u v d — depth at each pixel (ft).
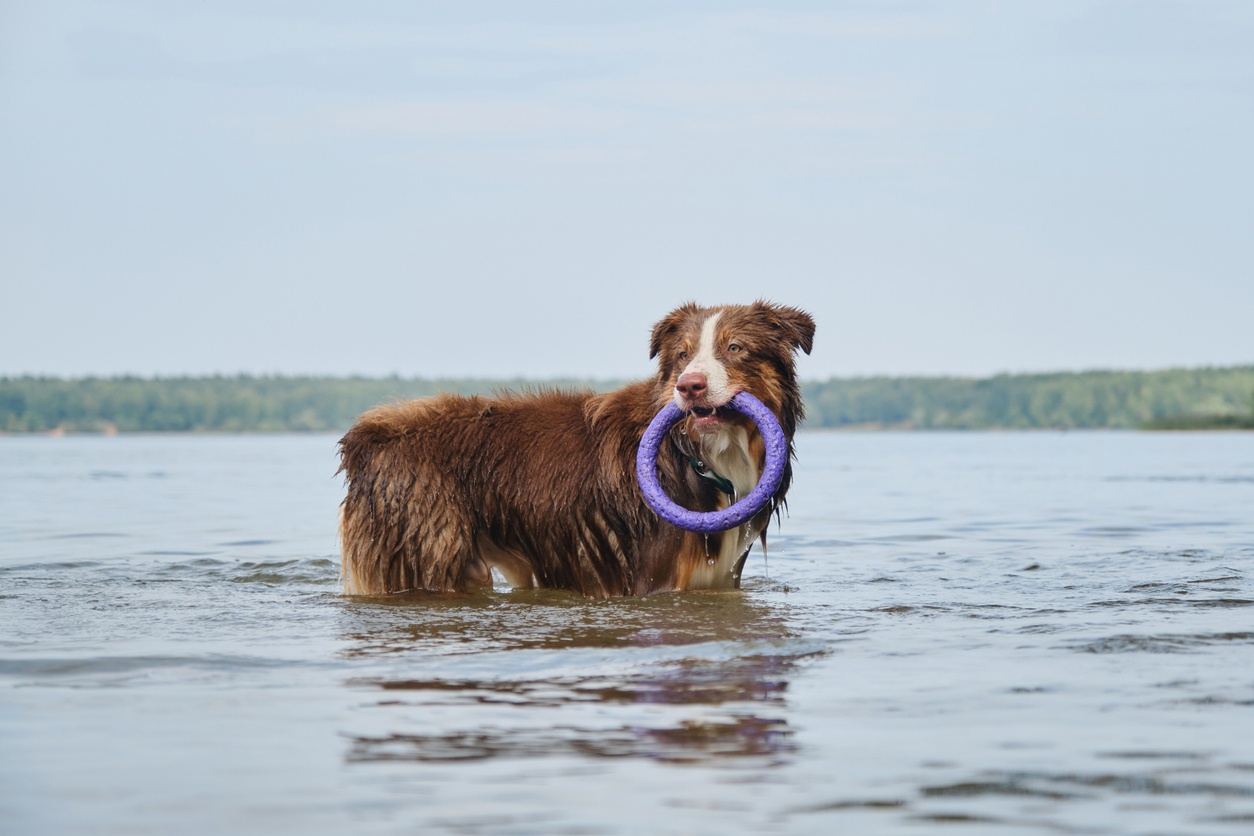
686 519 27.12
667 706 16.47
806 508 60.75
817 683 17.78
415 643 21.47
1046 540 42.24
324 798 12.76
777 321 28.99
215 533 48.21
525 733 15.12
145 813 12.35
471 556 29.48
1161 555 36.06
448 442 29.45
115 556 38.60
